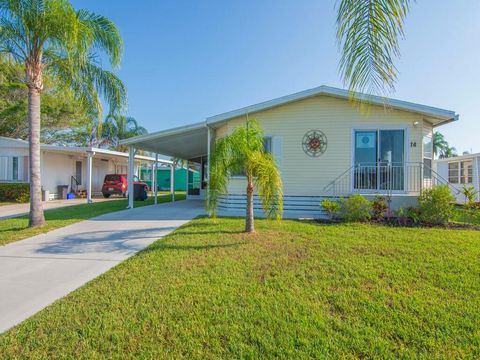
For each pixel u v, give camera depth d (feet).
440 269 13.47
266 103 32.89
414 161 31.58
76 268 14.35
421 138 31.55
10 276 13.34
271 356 7.57
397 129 31.99
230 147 20.35
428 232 21.33
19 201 49.52
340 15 9.05
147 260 15.05
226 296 10.84
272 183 19.84
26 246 18.47
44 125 69.46
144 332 8.62
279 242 18.29
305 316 9.42
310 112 33.37
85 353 7.74
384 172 32.01
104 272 13.70
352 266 13.89
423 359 7.43
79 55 22.67
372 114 32.37
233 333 8.54
